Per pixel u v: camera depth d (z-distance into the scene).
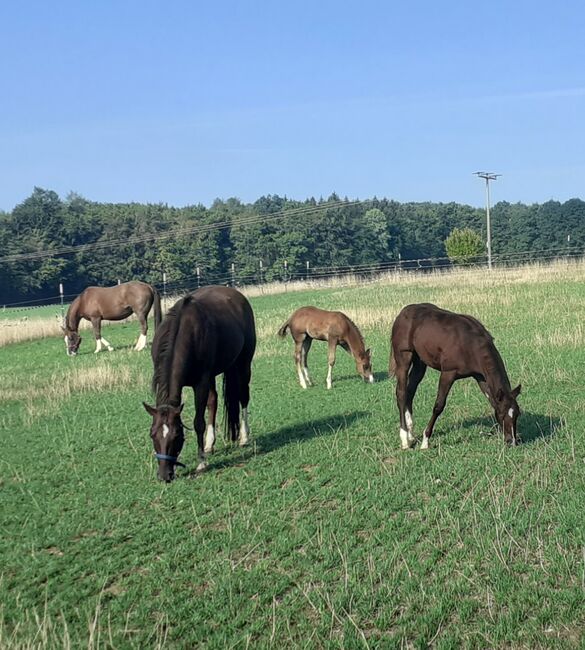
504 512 7.02
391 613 5.40
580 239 82.06
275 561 6.37
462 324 9.38
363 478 8.44
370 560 6.17
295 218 73.62
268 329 23.22
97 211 74.12
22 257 60.66
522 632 5.05
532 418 10.64
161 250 66.94
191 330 8.78
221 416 12.39
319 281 41.78
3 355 23.44
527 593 5.53
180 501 7.95
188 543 6.81
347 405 12.59
